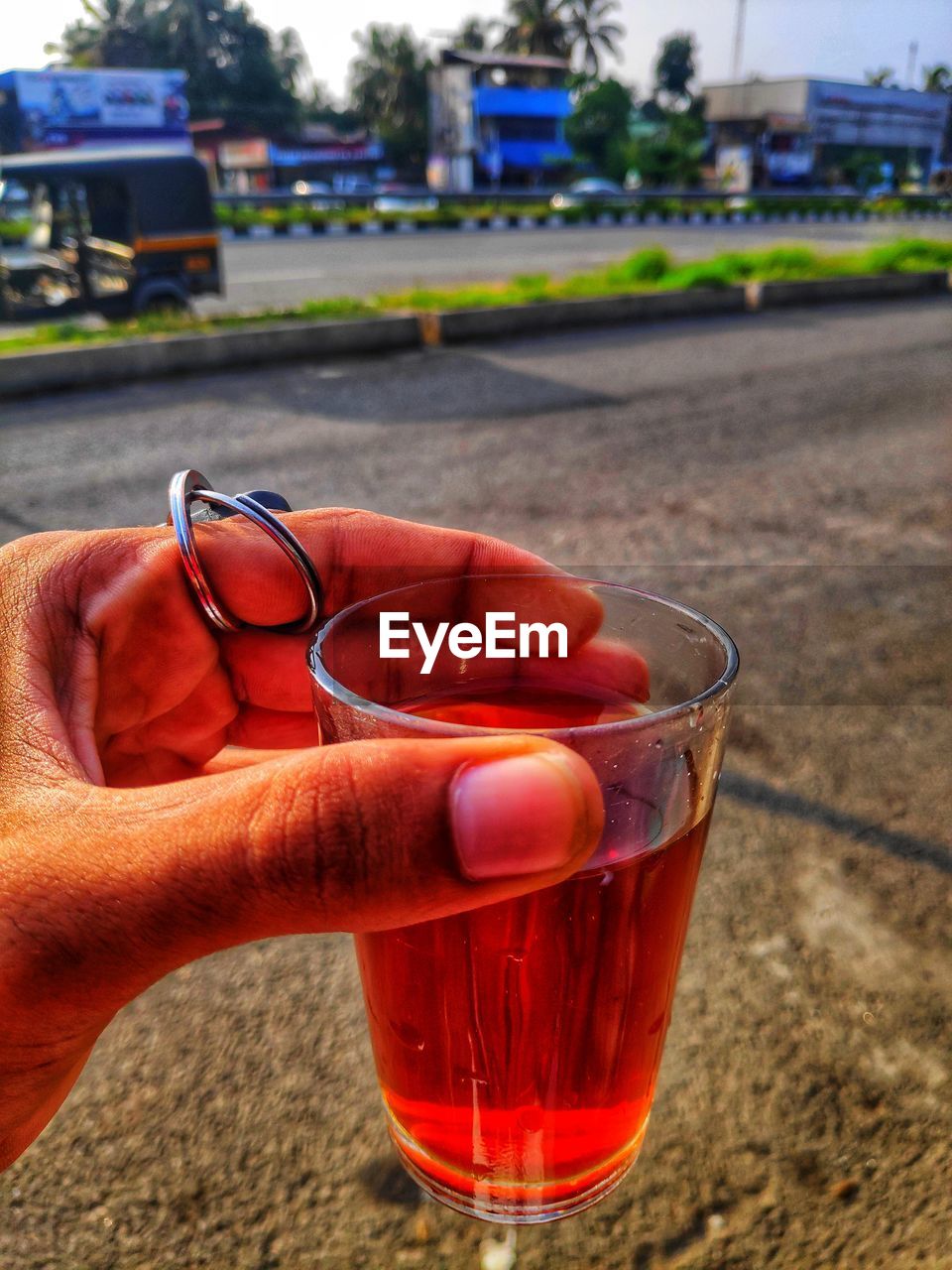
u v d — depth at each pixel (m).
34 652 0.17
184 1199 0.25
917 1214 0.25
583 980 0.14
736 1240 0.24
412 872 0.13
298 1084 0.29
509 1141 0.15
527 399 1.43
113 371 1.60
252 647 0.23
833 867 0.39
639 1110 0.16
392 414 1.34
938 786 0.45
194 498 0.21
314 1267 0.24
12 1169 0.26
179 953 0.14
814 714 0.53
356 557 0.22
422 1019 0.14
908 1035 0.31
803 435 1.21
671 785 0.13
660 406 1.38
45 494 0.98
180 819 0.14
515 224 6.21
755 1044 0.30
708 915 0.36
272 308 2.28
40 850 0.14
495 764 0.12
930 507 0.92
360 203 7.04
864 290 2.69
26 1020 0.14
